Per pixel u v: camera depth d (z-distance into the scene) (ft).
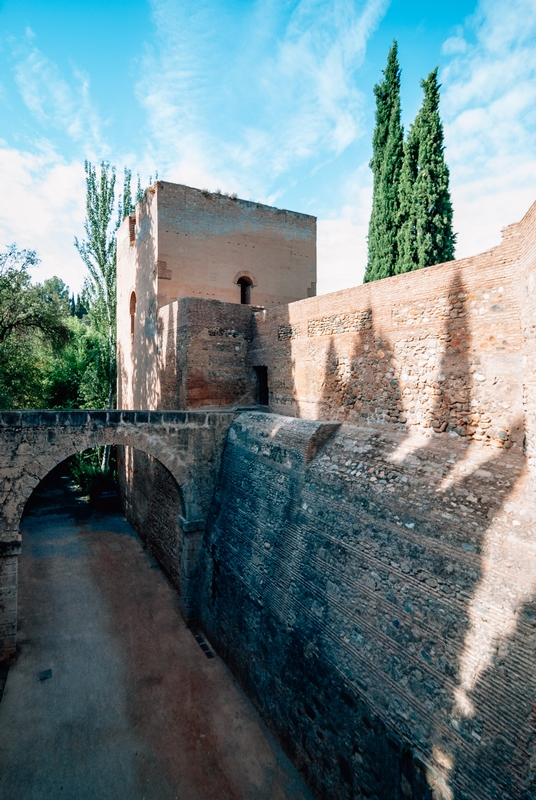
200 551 41.81
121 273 73.26
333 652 24.97
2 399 65.57
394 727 20.62
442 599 21.49
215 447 43.39
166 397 52.03
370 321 34.81
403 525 25.12
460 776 17.70
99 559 53.47
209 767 26.30
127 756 26.81
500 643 18.71
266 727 29.25
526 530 20.54
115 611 42.27
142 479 59.21
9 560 34.45
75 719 29.35
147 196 58.59
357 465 30.83
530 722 16.76
